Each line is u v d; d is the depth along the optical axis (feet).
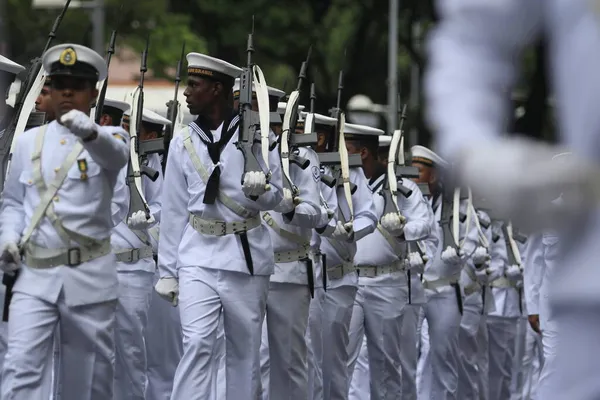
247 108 54.13
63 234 46.14
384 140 85.56
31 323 46.03
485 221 94.73
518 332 101.96
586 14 14.34
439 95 14.28
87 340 46.85
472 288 89.71
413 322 78.38
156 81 155.84
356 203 69.05
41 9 156.97
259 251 54.19
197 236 54.13
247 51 55.42
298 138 59.88
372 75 216.95
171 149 54.95
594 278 14.62
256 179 52.29
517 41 14.40
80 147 46.47
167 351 71.15
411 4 198.49
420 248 77.36
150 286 68.54
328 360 69.46
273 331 60.34
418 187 78.43
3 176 55.83
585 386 14.88
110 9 165.48
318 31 196.85
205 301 53.26
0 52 121.70
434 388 86.53
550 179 12.88
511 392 102.27
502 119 14.21
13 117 56.49
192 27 192.54
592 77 14.43
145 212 64.75
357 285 70.08
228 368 54.95
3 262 46.24
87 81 46.96
